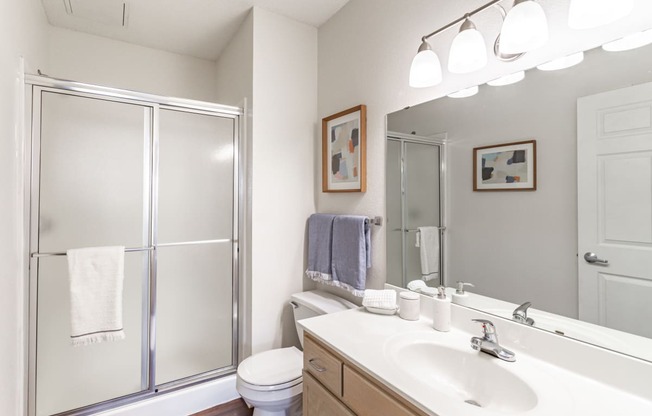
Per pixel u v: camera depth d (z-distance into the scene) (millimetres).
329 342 1165
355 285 1725
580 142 969
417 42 1506
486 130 1222
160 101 1901
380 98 1722
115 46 2455
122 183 1827
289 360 1749
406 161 1563
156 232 1904
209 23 2232
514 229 1141
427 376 1120
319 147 2258
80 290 1601
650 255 840
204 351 2094
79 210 1718
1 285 1248
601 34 924
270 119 2098
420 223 1493
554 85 1025
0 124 1221
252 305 2049
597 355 912
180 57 2703
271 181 2107
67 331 1718
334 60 2098
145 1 1977
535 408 791
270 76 2098
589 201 953
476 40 1127
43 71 2018
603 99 920
